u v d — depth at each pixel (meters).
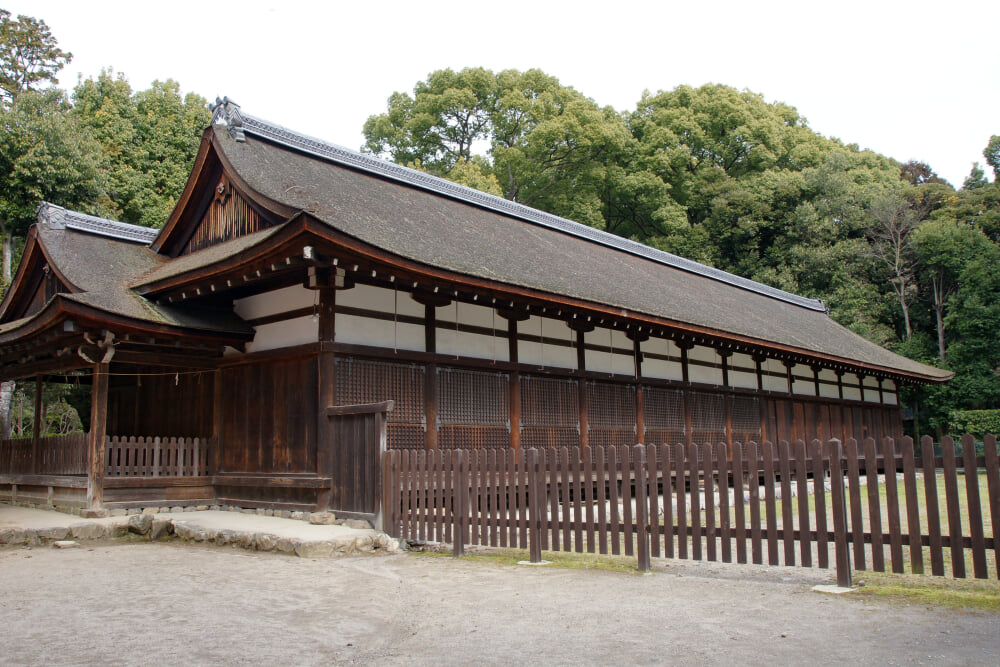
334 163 17.73
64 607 6.18
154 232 16.94
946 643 4.58
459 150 50.03
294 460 11.53
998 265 34.44
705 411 19.27
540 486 8.14
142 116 36.38
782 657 4.41
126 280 14.18
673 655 4.52
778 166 52.00
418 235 13.57
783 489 6.51
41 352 13.12
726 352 20.08
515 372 14.22
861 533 6.13
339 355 11.35
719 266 47.06
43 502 13.46
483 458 8.68
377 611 5.97
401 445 11.99
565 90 49.59
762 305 29.19
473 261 13.17
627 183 46.25
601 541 7.60
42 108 30.31
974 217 41.66
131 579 7.46
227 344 12.66
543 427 14.68
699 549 6.95
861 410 27.12
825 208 44.34
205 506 12.80
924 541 5.79
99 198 29.69
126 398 15.67
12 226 28.66
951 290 38.78
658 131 48.41
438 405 12.72
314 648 4.91
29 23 35.25
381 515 9.89
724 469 6.81
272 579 7.41
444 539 8.97
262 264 10.72
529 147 44.53
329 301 11.35
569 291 13.99
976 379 33.38
